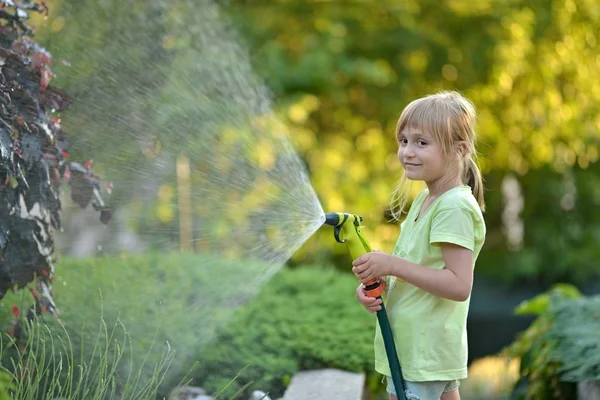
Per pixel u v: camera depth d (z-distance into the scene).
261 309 6.16
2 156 3.70
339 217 3.56
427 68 12.23
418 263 3.44
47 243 4.21
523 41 12.00
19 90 3.92
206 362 5.02
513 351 6.43
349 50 11.82
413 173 3.46
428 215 3.44
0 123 3.76
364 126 12.48
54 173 4.10
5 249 3.94
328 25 11.55
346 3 11.69
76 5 4.59
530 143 12.75
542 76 12.37
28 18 4.05
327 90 11.45
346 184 12.02
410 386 3.41
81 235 4.52
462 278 3.32
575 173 14.07
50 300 4.16
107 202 4.47
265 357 5.22
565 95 12.56
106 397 4.03
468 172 3.65
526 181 14.18
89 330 4.41
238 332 5.47
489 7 11.76
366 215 12.07
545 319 6.13
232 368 5.06
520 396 5.91
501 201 14.55
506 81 12.21
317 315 6.22
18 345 4.13
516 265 13.70
